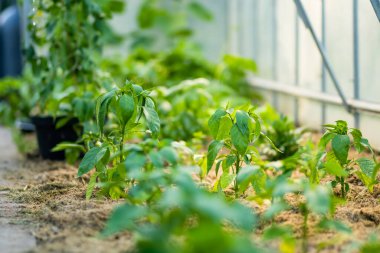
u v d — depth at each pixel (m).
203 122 5.62
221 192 3.51
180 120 5.49
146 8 8.28
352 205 3.63
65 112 5.06
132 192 3.15
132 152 3.03
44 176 4.55
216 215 2.28
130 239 2.99
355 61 5.12
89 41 5.12
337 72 5.44
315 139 5.56
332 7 5.43
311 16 5.82
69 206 3.58
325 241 2.97
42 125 5.15
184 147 3.68
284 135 4.79
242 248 2.17
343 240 2.96
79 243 2.94
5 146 6.10
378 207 3.51
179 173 2.69
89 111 4.62
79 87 5.21
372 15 4.80
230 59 7.13
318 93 5.85
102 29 5.14
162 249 2.26
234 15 8.16
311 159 3.40
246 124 3.49
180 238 2.85
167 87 6.86
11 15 8.46
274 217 3.32
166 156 2.96
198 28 8.53
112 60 7.30
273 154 4.73
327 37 5.55
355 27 5.07
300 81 6.26
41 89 5.28
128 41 8.55
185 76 7.58
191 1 8.56
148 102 3.69
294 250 2.87
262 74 7.25
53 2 5.06
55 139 5.18
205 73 7.67
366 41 4.94
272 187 2.95
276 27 6.77
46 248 2.89
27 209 3.65
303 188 2.79
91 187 3.58
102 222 3.24
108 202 3.67
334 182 3.65
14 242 3.07
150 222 3.10
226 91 6.64
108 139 3.73
